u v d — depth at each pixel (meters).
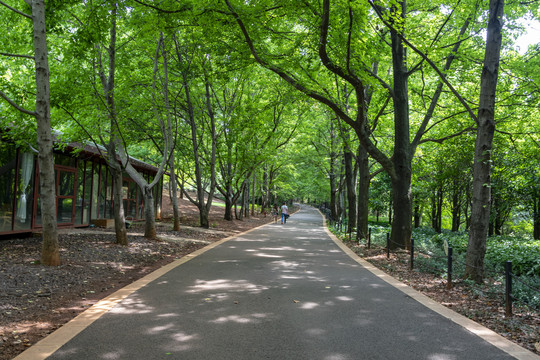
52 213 8.72
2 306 5.76
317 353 4.23
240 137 24.02
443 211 34.78
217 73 13.09
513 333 5.20
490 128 8.93
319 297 6.89
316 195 56.03
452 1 13.02
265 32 11.43
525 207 19.66
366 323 5.38
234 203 30.03
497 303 6.88
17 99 10.64
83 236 13.55
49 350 4.20
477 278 8.60
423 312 6.00
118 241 12.38
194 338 4.64
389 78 17.02
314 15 10.47
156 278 8.37
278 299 6.66
